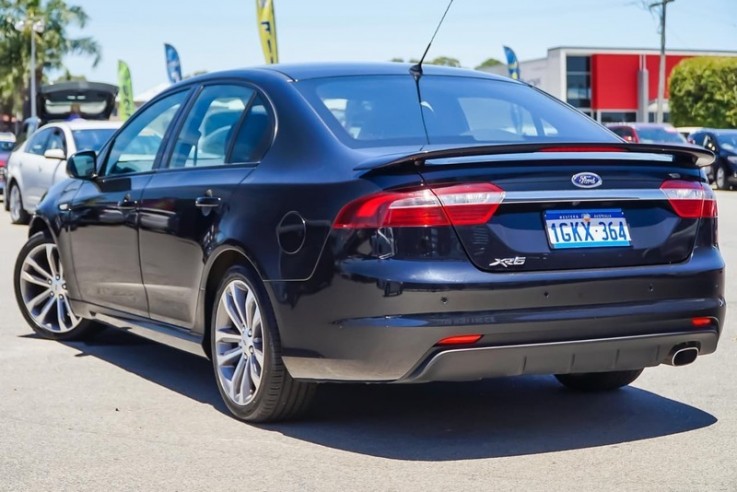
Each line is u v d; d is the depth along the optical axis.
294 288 4.46
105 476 4.16
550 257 4.29
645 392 5.52
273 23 23.47
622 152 4.48
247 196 4.80
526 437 4.68
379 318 4.18
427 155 4.14
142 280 5.68
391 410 5.16
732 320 7.72
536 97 5.43
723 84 53.00
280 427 4.86
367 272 4.20
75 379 5.91
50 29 57.12
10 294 9.22
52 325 7.08
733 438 4.62
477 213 4.20
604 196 4.39
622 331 4.38
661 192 4.53
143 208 5.61
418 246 4.16
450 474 4.14
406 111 4.93
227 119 5.28
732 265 10.92
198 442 4.62
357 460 4.34
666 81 63.19
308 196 4.46
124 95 28.97
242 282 4.83
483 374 4.25
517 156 4.29
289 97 4.94
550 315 4.24
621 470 4.18
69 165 6.26
